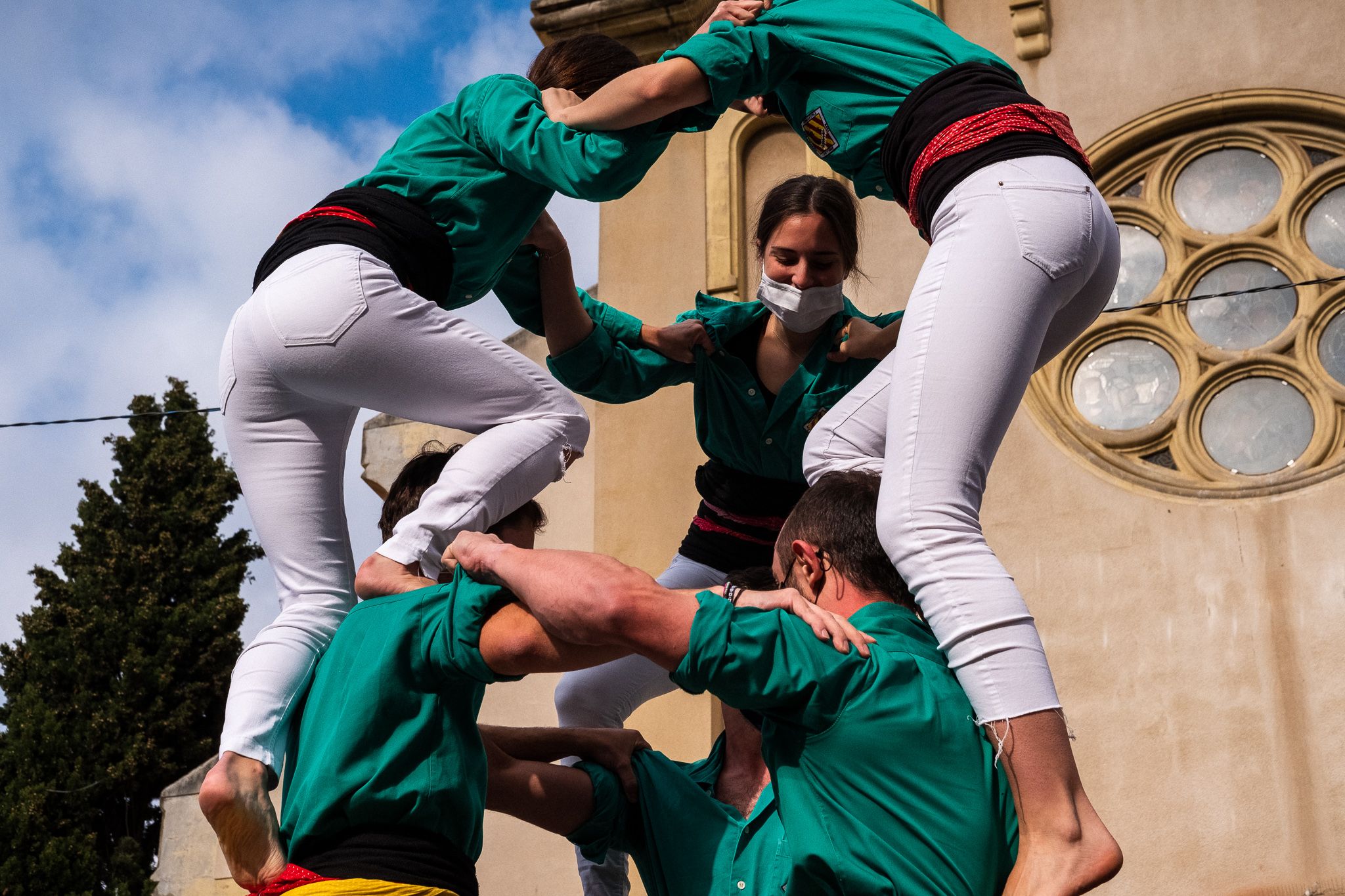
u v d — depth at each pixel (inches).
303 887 114.6
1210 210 318.0
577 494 313.6
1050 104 322.3
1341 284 302.4
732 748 146.5
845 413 158.9
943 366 128.1
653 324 313.4
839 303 171.8
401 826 118.6
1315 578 269.7
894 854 108.5
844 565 126.6
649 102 151.4
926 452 125.9
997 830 112.0
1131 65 320.8
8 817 859.4
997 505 292.2
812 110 156.5
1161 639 272.4
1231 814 257.3
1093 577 280.5
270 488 149.3
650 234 322.7
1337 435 292.4
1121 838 260.4
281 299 146.0
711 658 111.3
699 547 191.2
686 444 304.3
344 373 145.6
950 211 137.0
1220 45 316.8
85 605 996.6
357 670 123.3
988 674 115.5
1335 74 309.0
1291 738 259.4
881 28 152.4
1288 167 312.3
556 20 339.9
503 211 160.9
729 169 323.3
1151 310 312.8
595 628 113.6
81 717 940.6
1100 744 267.4
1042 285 132.9
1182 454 296.8
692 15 333.1
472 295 164.6
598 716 187.2
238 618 1011.9
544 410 150.4
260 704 131.9
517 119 156.9
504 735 144.6
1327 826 252.4
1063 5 328.5
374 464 322.3
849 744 111.0
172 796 344.2
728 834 133.9
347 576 149.9
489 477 144.4
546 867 283.4
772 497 188.1
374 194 155.1
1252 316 309.3
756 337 185.8
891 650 117.0
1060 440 298.7
